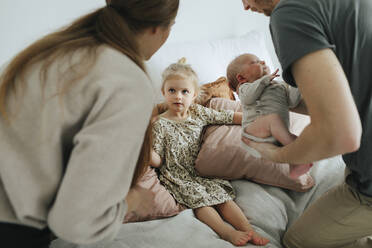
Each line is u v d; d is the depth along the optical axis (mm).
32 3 1562
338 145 602
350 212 1032
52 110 577
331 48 648
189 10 2068
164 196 1283
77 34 659
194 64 1851
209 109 1622
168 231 1123
